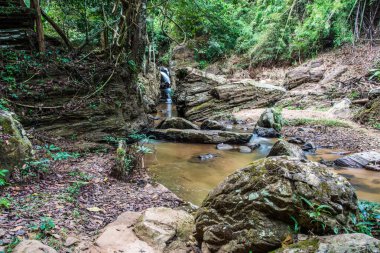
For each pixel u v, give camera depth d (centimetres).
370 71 1347
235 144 927
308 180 264
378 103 1041
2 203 354
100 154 691
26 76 790
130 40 1068
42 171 483
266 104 1481
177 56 2495
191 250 310
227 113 1396
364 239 212
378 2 1620
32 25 931
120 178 539
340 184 272
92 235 333
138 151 636
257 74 1978
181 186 569
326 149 828
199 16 1648
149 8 1206
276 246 251
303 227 254
